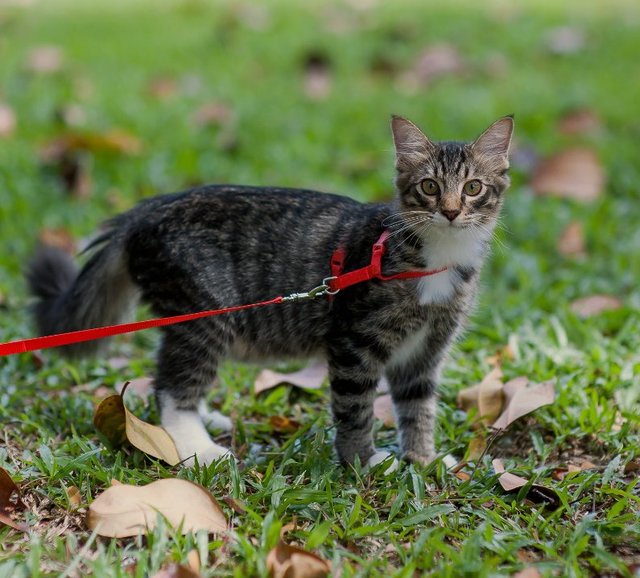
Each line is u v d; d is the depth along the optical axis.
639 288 1.86
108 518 1.40
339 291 1.54
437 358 1.59
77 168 2.10
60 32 3.22
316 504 1.45
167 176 2.15
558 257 1.96
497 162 1.57
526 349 1.73
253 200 1.59
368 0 3.64
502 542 1.41
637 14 3.40
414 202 1.55
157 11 3.56
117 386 1.67
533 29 3.18
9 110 2.32
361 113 2.41
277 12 3.46
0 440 1.57
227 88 2.62
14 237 1.98
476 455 1.56
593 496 1.48
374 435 1.62
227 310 1.52
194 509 1.41
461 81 2.73
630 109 2.45
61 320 1.64
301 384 1.68
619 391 1.64
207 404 1.67
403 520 1.43
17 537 1.42
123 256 1.60
